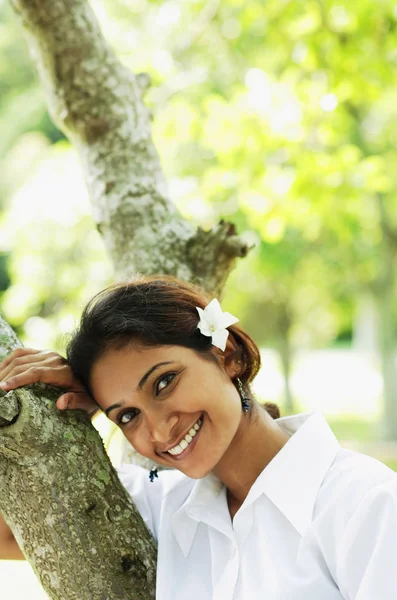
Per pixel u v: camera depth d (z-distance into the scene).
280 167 5.76
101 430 2.43
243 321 16.02
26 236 8.19
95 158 2.66
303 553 1.72
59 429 1.79
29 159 11.15
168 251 2.52
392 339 13.12
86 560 1.77
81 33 2.64
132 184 2.60
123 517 1.84
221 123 5.64
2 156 12.81
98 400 1.87
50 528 1.77
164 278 1.95
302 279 13.15
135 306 1.82
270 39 5.84
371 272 12.04
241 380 1.94
